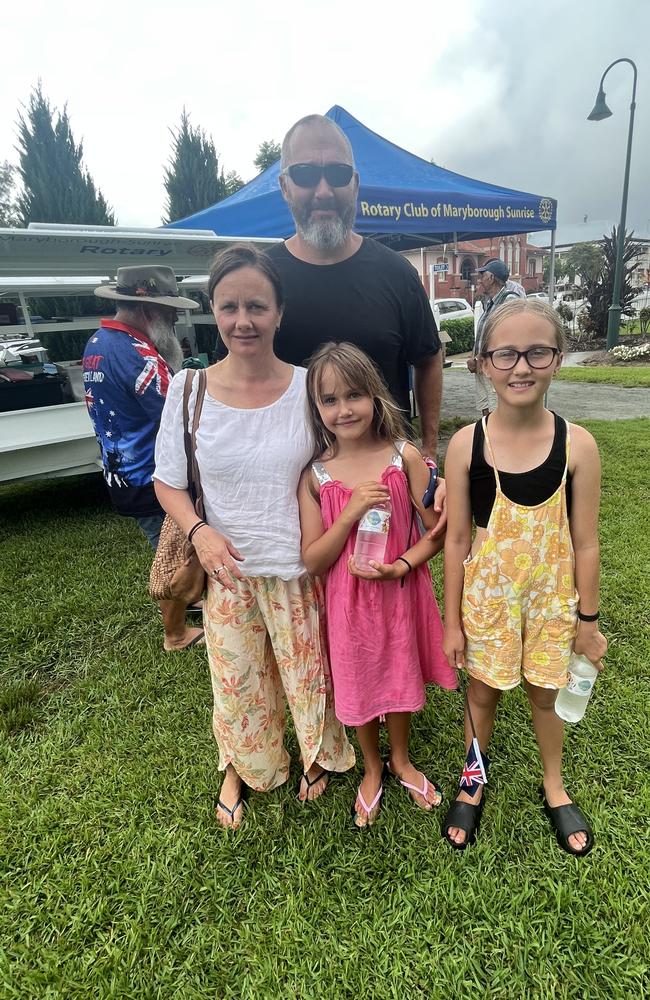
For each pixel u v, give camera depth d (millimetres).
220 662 1636
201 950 1434
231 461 1439
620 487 4551
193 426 1452
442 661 1724
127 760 2062
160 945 1449
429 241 9188
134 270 2535
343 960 1392
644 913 1427
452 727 2131
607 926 1417
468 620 1578
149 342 2584
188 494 1563
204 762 2021
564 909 1469
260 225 4750
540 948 1379
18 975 1398
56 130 16016
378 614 1559
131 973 1394
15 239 3342
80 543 4141
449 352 16672
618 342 15922
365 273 1837
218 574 1424
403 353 2012
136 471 2621
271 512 1489
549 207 7059
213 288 1353
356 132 5875
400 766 1827
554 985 1314
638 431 6398
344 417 1436
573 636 1502
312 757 1722
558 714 1564
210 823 1794
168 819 1817
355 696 1602
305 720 1686
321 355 1456
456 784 1885
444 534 1609
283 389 1483
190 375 1473
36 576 3586
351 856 1651
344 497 1505
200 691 2412
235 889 1583
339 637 1581
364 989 1329
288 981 1361
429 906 1492
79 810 1853
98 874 1641
